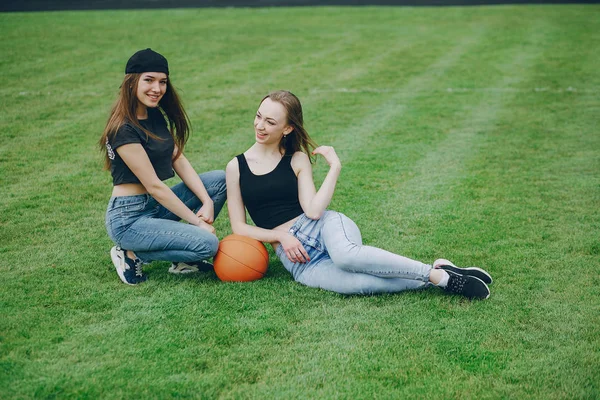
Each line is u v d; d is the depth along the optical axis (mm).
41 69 11695
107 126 4137
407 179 6523
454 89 10547
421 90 10516
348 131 8336
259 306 3969
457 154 7336
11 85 10570
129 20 17500
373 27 16859
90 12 18906
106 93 10148
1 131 8148
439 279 4020
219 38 15141
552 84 10703
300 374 3283
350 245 4000
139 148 4082
